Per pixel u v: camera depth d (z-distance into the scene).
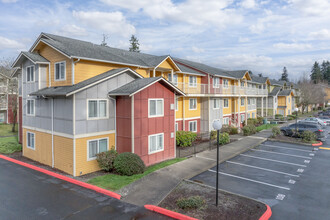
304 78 69.06
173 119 17.88
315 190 11.77
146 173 13.65
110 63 17.05
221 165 15.92
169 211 9.12
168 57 21.52
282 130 27.28
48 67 16.92
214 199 10.23
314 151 20.16
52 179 13.27
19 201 10.33
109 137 15.41
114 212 9.35
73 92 13.09
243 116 37.56
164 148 17.08
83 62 15.37
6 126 34.97
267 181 12.98
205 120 28.31
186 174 13.48
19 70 21.91
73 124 13.59
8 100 36.62
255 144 22.23
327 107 81.06
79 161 13.85
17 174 14.15
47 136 15.99
